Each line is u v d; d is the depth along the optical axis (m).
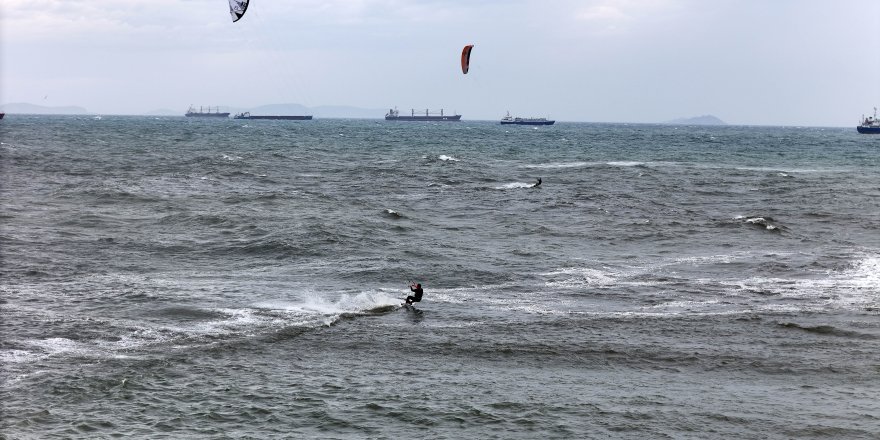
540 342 40.56
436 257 61.41
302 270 55.72
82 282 50.62
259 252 61.53
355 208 88.19
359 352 38.44
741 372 36.56
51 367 34.53
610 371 36.50
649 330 42.94
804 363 37.88
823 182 129.75
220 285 50.66
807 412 31.62
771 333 42.62
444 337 41.09
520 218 83.62
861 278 56.25
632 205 95.06
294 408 31.20
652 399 32.81
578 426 30.00
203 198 93.19
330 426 29.67
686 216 85.94
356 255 60.94
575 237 72.69
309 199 93.69
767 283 54.50
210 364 35.88
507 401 32.28
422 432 29.30
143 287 49.56
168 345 38.28
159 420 29.72
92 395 31.72
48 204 84.19
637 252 65.94
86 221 74.00
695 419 30.77
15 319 41.41
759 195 109.50
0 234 65.19
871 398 33.31
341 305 46.41
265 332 40.84
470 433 29.28
